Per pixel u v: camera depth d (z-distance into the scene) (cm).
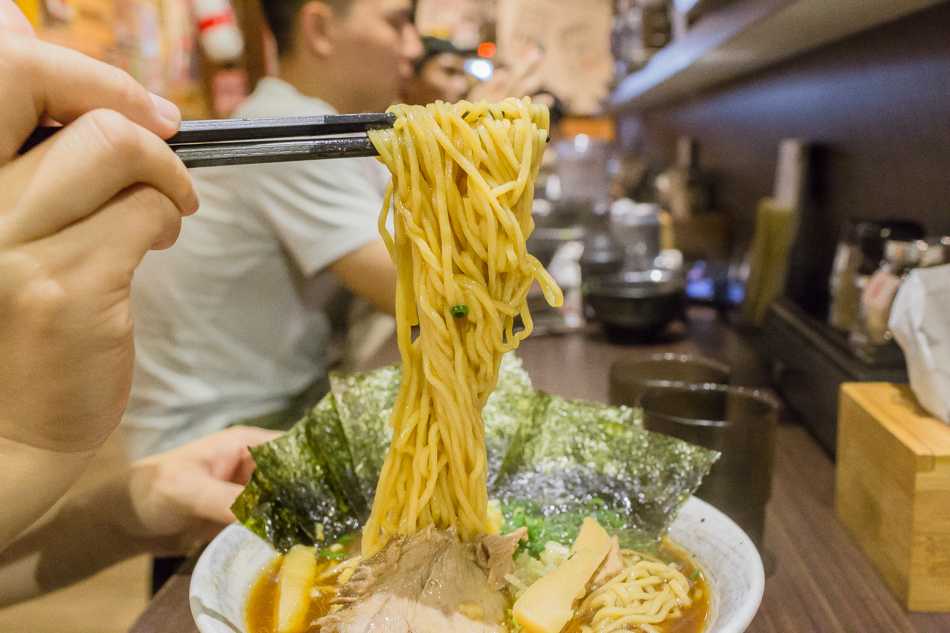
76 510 49
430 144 33
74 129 25
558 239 102
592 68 169
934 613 37
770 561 42
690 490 38
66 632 85
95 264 26
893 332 43
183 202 29
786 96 89
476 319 34
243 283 72
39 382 27
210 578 33
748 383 72
